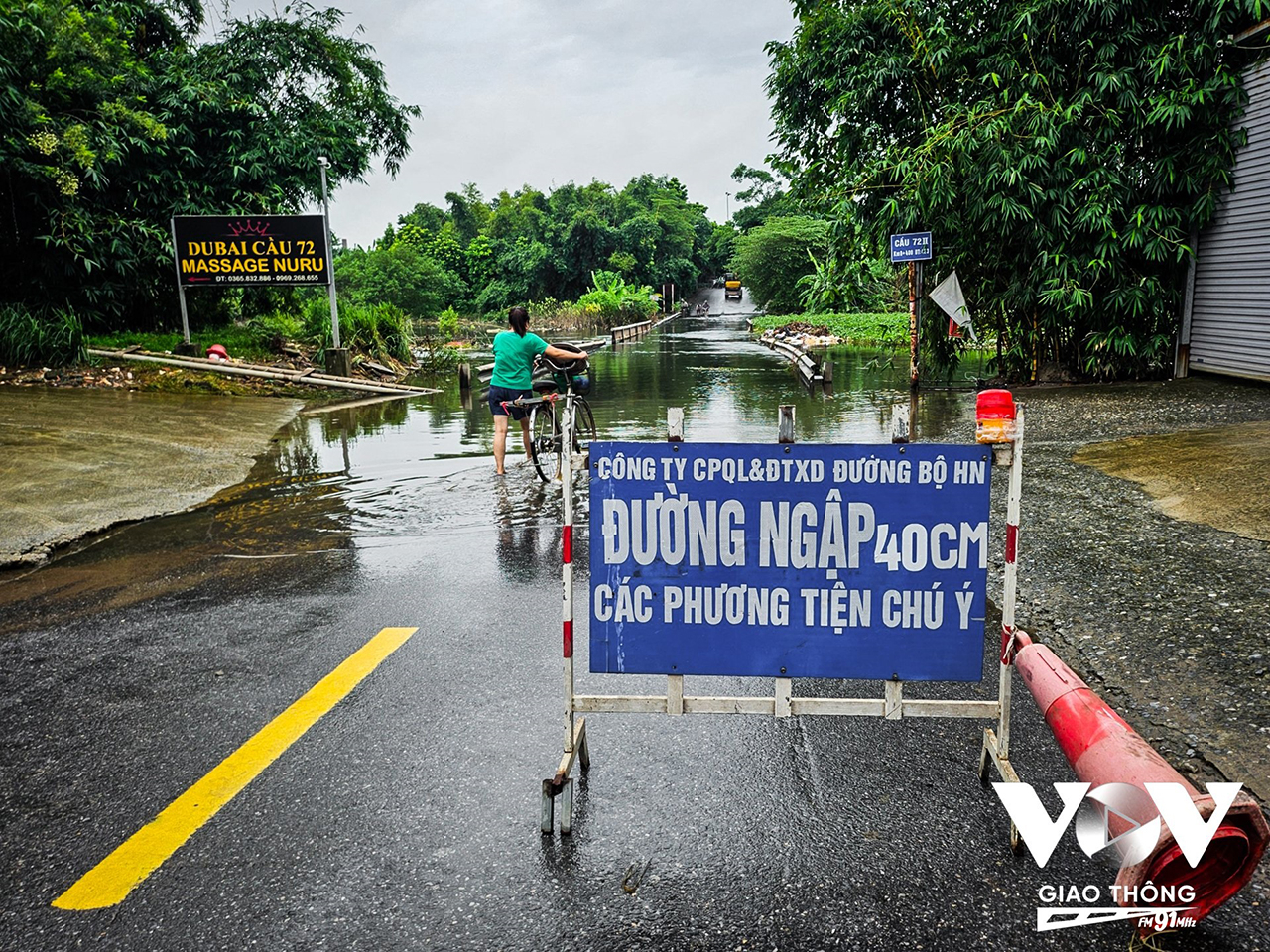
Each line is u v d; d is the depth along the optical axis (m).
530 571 5.70
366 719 3.67
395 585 5.46
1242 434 8.40
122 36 19.08
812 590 2.89
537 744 3.44
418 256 50.97
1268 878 2.55
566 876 2.64
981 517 2.82
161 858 2.76
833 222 15.12
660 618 2.95
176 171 18.06
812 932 2.38
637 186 87.56
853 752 3.34
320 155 19.52
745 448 2.84
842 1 14.26
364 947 2.36
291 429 12.01
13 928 2.46
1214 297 12.72
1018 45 13.00
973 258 13.94
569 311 49.22
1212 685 3.63
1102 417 10.31
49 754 3.44
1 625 4.87
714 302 86.12
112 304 17.42
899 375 18.12
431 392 17.23
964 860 2.68
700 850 2.75
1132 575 4.93
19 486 7.61
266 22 19.52
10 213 15.88
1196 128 12.28
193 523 7.11
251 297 21.34
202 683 4.07
